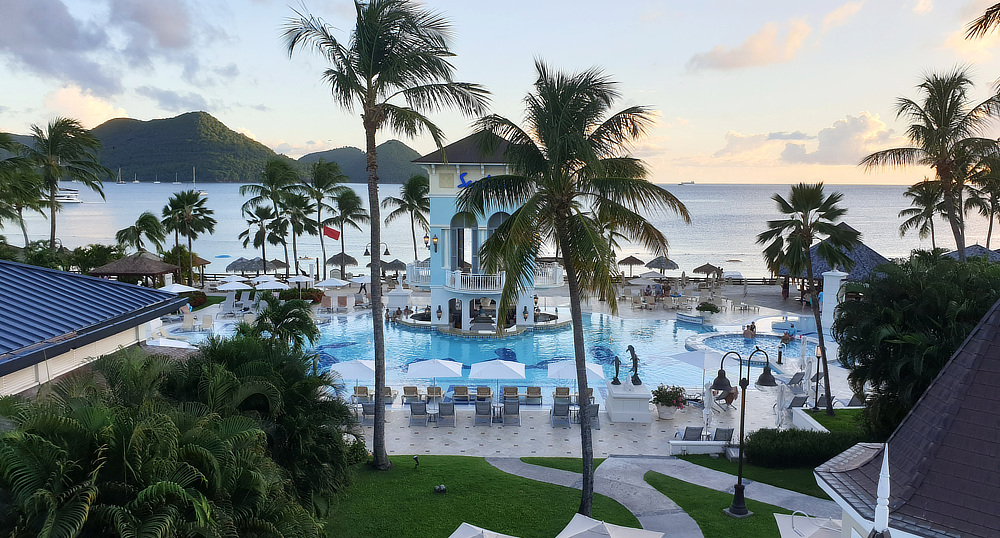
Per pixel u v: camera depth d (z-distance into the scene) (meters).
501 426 21.70
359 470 16.94
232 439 8.30
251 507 8.02
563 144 13.30
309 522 8.67
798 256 21.95
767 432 18.61
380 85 16.16
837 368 29.16
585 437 14.30
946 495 6.36
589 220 14.34
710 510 14.66
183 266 52.22
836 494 7.08
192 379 11.60
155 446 7.25
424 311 41.84
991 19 16.02
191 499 6.72
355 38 15.95
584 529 10.48
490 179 14.76
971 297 16.06
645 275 52.78
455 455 18.81
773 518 14.26
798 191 22.14
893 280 17.62
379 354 17.03
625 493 15.77
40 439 6.49
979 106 25.19
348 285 54.16
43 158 44.12
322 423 12.67
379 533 13.21
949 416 6.80
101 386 10.33
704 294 47.78
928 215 51.28
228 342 13.05
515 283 13.74
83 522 6.20
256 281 44.31
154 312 14.63
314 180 57.72
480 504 14.77
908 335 15.92
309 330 20.77
